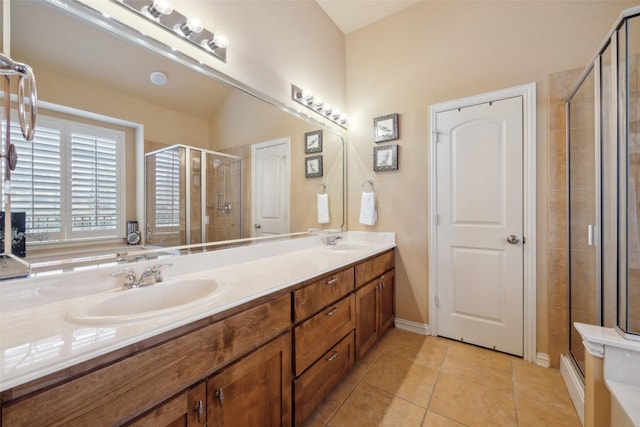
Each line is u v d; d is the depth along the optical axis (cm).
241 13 175
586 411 117
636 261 112
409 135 250
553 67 192
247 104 182
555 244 189
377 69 269
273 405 120
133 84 127
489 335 215
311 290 142
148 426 78
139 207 129
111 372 71
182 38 142
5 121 92
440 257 235
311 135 239
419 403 157
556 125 189
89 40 112
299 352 133
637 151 118
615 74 124
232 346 102
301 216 230
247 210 184
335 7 252
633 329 109
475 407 153
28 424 59
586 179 165
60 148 105
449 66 232
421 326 245
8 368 59
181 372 86
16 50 94
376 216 266
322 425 141
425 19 243
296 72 222
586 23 183
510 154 206
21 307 93
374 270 215
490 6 215
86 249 111
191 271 146
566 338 183
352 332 180
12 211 93
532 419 144
